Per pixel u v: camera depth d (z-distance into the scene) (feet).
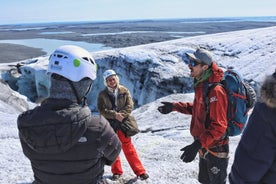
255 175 7.03
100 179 7.66
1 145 25.72
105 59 149.59
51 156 6.95
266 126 6.86
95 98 140.77
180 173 19.80
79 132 6.86
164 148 27.73
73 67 6.98
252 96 12.00
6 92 65.98
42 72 137.28
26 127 6.90
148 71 136.67
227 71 12.22
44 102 7.22
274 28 196.13
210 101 11.54
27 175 18.51
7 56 274.98
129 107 16.70
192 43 169.17
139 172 17.62
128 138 17.22
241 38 172.04
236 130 12.14
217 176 12.78
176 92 125.39
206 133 11.48
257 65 135.03
